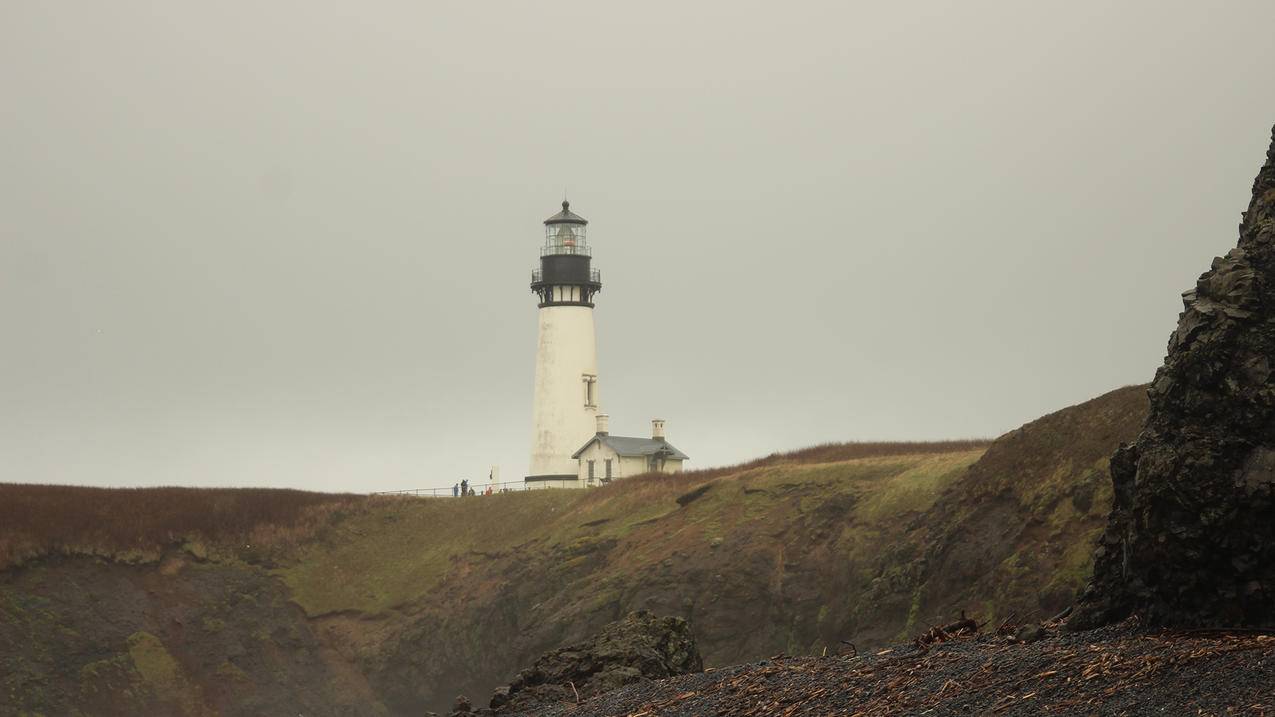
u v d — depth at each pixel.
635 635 60.06
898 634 112.56
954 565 113.25
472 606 163.75
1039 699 32.75
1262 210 40.50
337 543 184.25
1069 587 99.25
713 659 130.62
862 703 37.19
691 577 139.50
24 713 142.62
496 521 184.25
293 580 176.25
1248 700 28.83
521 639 144.50
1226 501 36.66
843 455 170.25
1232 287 38.66
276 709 157.00
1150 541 38.31
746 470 169.25
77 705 146.50
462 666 158.38
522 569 165.00
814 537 137.00
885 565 122.00
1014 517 113.69
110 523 173.25
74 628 155.00
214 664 159.38
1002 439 125.06
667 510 165.38
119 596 162.88
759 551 139.12
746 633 131.88
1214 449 37.31
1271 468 36.25
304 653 165.75
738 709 40.62
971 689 35.06
